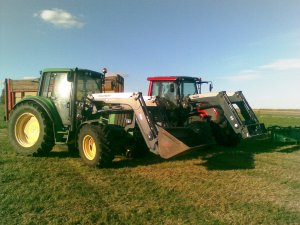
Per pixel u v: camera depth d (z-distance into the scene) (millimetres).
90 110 7957
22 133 8320
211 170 6785
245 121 9469
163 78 10820
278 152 9141
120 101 7480
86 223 3934
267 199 4922
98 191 5184
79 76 8289
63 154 8297
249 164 7414
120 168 6859
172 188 5406
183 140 7227
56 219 4008
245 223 4008
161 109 7859
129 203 4656
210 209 4473
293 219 4145
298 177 6219
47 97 8305
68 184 5500
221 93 9500
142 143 7953
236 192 5246
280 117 28016
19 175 5949
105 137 6777
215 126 9609
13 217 4062
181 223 3980
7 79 12898
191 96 10125
